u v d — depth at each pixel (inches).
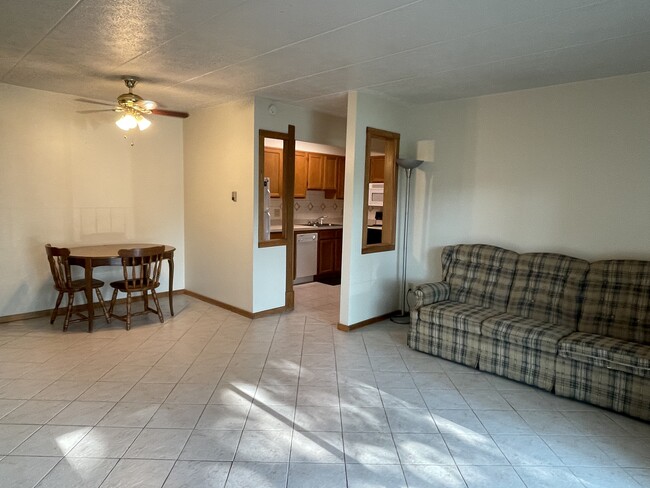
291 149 197.2
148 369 135.8
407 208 188.1
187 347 155.6
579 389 119.4
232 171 193.9
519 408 116.5
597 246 142.2
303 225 288.4
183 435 100.1
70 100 185.2
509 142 160.2
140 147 209.2
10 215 173.3
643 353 110.3
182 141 224.4
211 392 121.7
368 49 116.8
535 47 112.6
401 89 160.9
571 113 145.0
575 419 111.3
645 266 126.7
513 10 90.4
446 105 177.3
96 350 150.3
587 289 135.0
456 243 177.8
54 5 93.0
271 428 104.1
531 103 153.9
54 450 93.2
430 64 129.2
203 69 139.6
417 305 157.0
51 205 183.9
